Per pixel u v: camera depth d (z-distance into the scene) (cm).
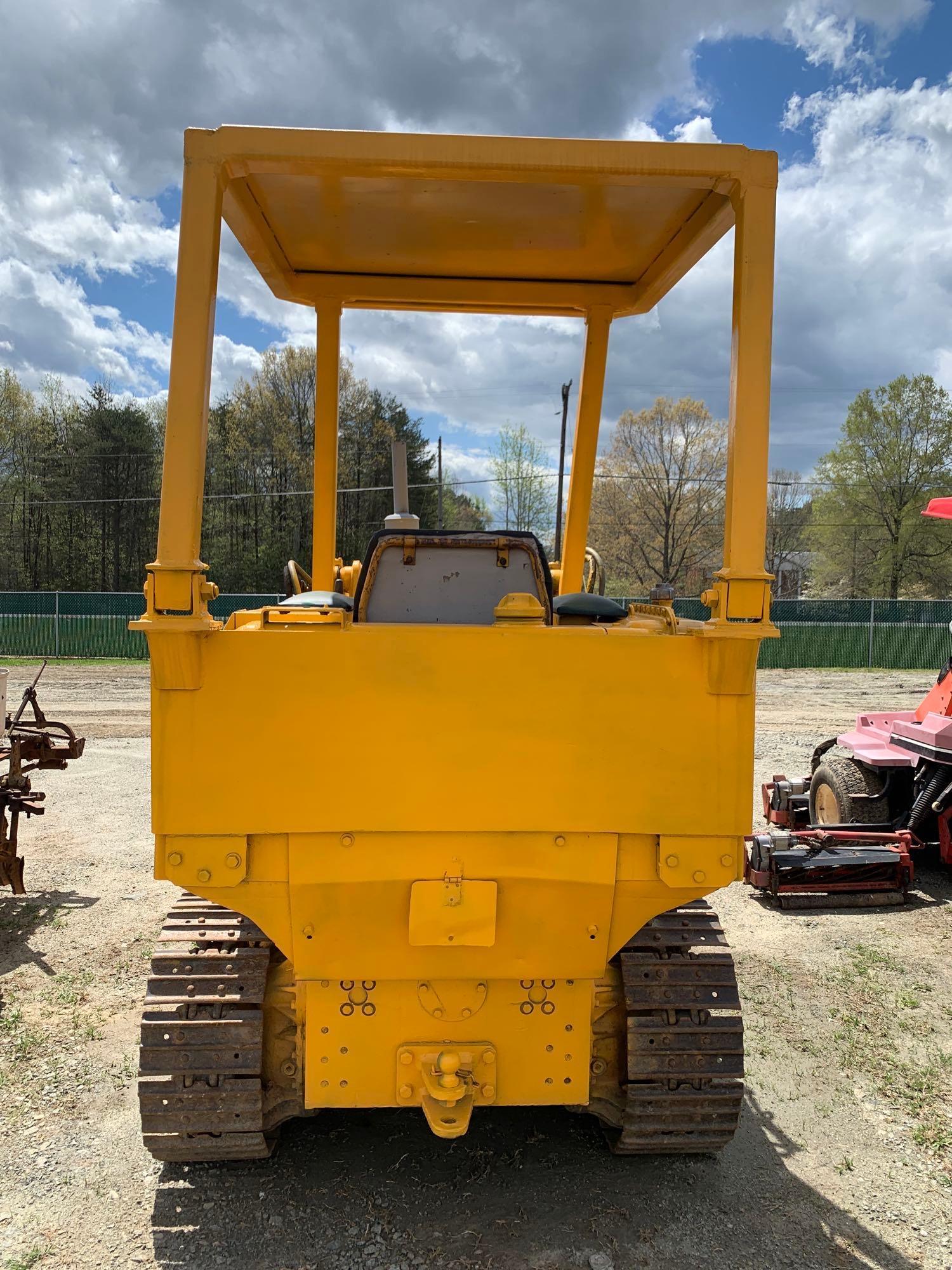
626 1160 311
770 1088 361
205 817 235
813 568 3988
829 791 668
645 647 239
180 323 225
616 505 3778
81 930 518
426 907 241
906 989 455
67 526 3888
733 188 245
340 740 235
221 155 228
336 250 357
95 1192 289
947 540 3569
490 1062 264
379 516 3559
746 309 234
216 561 3569
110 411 3906
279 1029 282
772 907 578
